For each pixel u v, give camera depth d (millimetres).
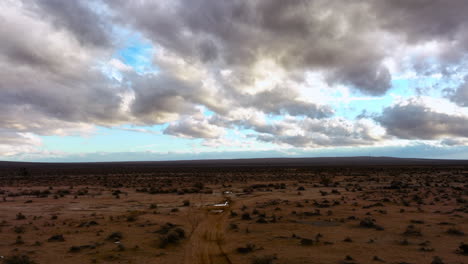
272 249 17578
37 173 131625
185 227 24797
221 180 82375
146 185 68938
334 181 74625
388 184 64250
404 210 29734
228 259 16094
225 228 24125
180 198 45469
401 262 14641
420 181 69312
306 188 58562
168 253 17422
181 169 165000
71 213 32594
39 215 31453
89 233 22547
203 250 17953
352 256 15859
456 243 18078
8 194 51344
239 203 39406
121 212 33094
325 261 15156
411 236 19891
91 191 57031
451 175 91000
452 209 30109
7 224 26469
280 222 25438
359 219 25969
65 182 80500
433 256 15633
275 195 47875
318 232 21672
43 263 15688
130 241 20109
